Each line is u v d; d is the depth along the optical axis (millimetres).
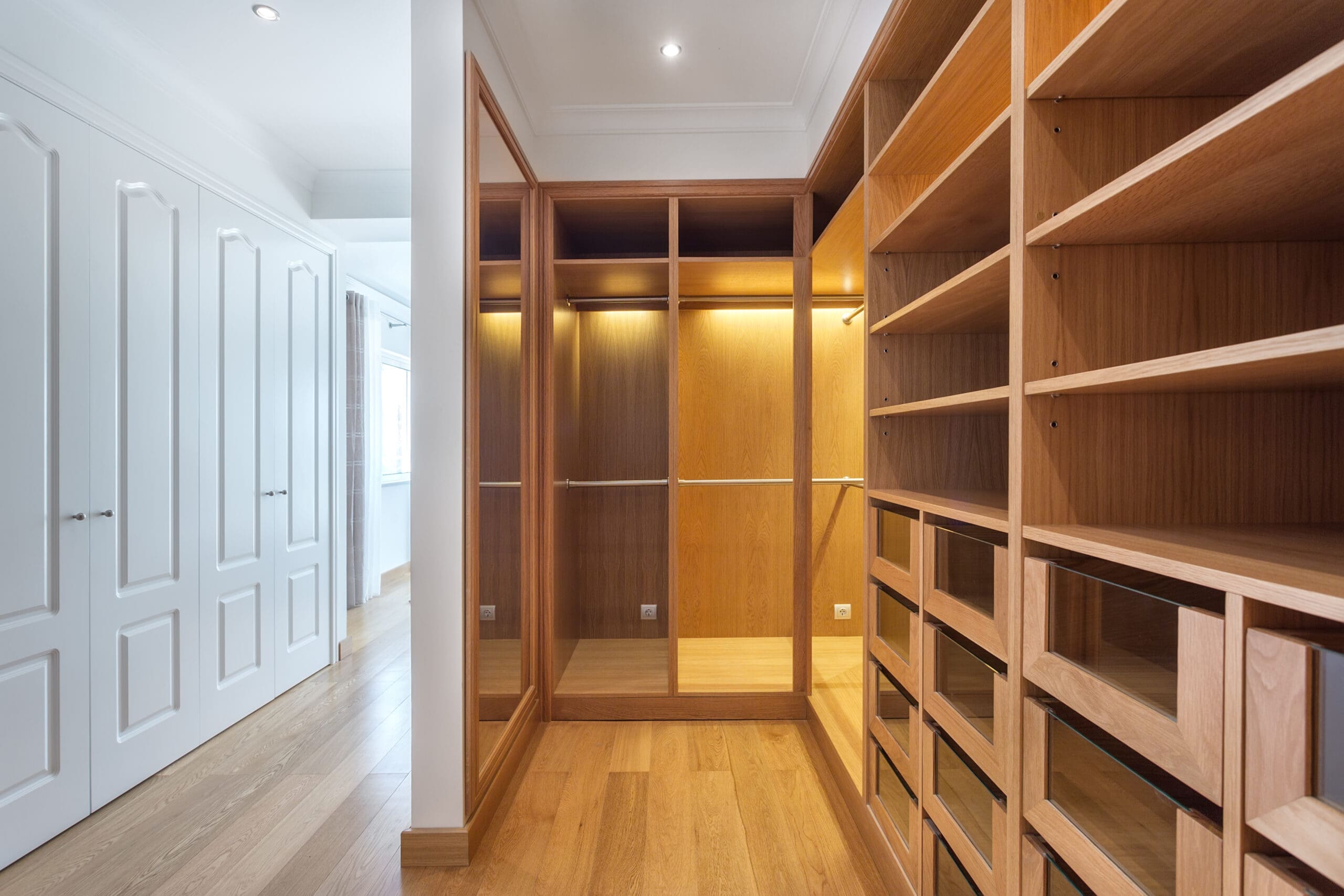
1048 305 1012
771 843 1876
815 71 2420
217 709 2580
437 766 1809
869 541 1846
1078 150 1016
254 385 2814
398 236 3445
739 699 2756
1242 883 646
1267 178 755
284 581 3033
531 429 2637
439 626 1814
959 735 1284
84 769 1991
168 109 2338
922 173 1800
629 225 3109
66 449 1943
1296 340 587
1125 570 850
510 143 2305
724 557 3387
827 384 3361
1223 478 1024
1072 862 917
